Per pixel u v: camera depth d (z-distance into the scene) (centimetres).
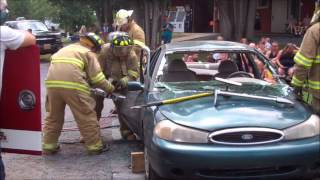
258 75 663
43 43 2361
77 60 661
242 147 472
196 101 538
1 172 439
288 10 3353
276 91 579
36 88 448
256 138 480
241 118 490
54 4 3206
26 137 458
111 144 744
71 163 649
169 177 488
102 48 742
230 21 2583
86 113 674
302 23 3106
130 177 586
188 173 479
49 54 2578
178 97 556
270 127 482
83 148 722
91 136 680
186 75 646
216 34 2969
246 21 2575
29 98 450
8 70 449
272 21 3403
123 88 735
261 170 480
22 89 450
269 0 3400
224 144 477
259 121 487
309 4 3291
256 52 660
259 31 3422
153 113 534
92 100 677
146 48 704
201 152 470
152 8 2486
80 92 661
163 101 540
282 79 645
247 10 2566
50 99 668
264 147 472
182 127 487
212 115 497
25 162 654
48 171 616
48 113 684
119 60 741
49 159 668
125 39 725
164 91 592
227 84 589
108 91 688
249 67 680
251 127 480
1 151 464
